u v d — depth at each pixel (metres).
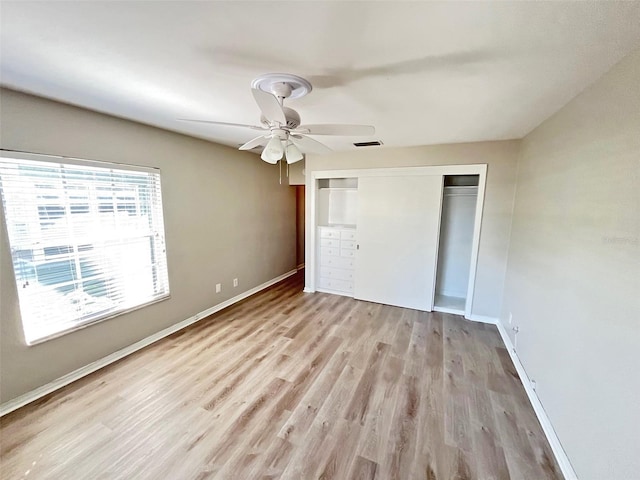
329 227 4.63
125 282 2.74
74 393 2.20
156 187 2.98
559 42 1.26
